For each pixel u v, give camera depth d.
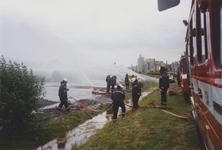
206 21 1.88
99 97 14.05
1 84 4.96
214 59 1.62
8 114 5.03
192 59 3.89
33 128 5.53
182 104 8.53
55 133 6.35
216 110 1.56
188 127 5.13
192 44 3.90
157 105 8.23
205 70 2.08
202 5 1.70
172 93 11.37
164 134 4.68
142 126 5.51
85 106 10.28
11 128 5.17
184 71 8.76
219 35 1.48
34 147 5.23
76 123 7.56
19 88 5.26
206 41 1.96
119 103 7.05
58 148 5.25
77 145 5.34
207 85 1.97
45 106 9.99
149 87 24.14
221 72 1.35
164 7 2.00
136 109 8.17
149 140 4.38
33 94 5.55
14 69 5.33
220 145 1.45
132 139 4.55
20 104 5.06
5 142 4.86
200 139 3.52
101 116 8.98
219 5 1.44
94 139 5.41
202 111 2.53
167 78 8.34
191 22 4.04
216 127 1.58
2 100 4.89
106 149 4.18
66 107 9.19
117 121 7.02
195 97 3.45
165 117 6.22
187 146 3.88
